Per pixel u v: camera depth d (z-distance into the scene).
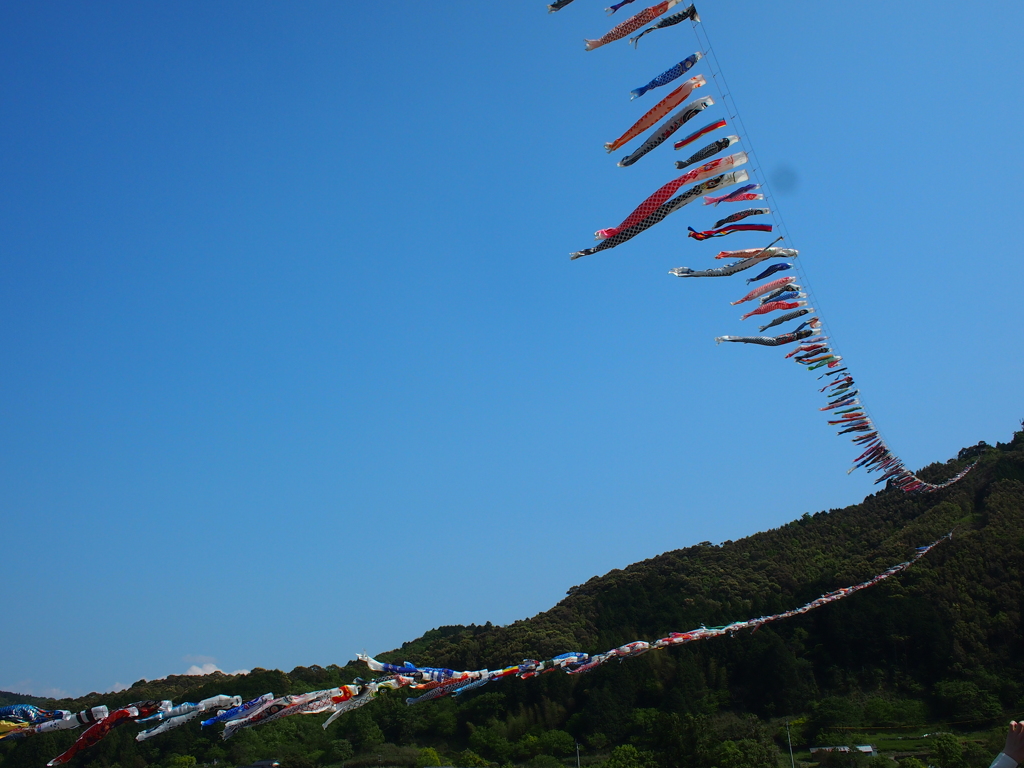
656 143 19.44
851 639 91.25
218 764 66.56
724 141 19.44
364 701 25.69
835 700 79.38
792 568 125.69
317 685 85.06
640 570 141.12
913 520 122.62
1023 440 132.12
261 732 73.06
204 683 88.25
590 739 81.06
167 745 67.00
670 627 105.88
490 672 30.22
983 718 72.69
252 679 77.31
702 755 58.06
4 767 58.38
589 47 18.72
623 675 90.00
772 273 28.23
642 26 18.36
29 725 20.62
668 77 18.72
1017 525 102.38
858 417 36.22
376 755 77.19
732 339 29.64
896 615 91.44
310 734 77.75
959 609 90.56
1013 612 87.69
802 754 71.00
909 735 73.31
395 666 26.11
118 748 64.50
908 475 44.22
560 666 33.62
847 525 136.38
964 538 103.75
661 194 19.69
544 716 89.44
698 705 84.62
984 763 56.72
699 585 126.44
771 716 83.88
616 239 19.91
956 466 134.38
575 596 135.62
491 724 87.44
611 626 115.06
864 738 72.62
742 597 119.12
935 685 81.12
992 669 81.81
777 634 95.44
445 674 27.58
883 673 86.62
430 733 88.75
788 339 30.19
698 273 24.86
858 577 105.50
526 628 113.06
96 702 65.75
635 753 61.25
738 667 92.75
